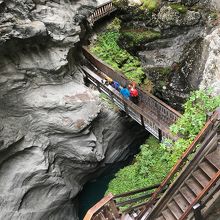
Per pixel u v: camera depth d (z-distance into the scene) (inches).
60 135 571.2
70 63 611.5
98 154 608.4
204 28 465.7
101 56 662.5
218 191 290.5
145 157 562.6
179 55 499.5
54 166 573.6
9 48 490.0
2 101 501.4
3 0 462.6
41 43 532.4
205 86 427.2
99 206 318.3
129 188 537.3
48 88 565.0
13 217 492.1
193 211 275.4
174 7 488.7
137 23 555.2
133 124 665.6
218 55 419.2
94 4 637.9
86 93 594.9
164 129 462.0
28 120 537.0
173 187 319.6
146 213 351.9
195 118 356.5
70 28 574.2
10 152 503.8
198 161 304.0
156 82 520.1
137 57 597.3
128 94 550.9
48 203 550.9
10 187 497.0
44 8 542.0
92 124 592.1
